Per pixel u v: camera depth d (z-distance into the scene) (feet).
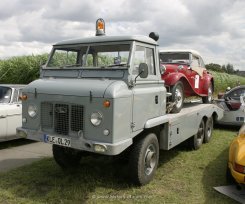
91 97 14.90
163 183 17.75
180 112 22.82
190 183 17.84
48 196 15.51
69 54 18.42
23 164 20.92
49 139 16.16
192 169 20.34
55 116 16.22
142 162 16.65
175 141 20.27
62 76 17.93
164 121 18.66
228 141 28.84
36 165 20.56
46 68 18.76
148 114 17.47
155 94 18.16
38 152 24.12
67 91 15.70
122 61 16.44
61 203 14.87
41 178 18.07
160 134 19.29
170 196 15.97
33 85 17.24
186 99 31.99
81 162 21.29
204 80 30.94
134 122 16.10
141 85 16.89
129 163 16.71
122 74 15.92
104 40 17.25
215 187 17.20
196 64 29.86
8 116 25.09
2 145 26.18
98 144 14.47
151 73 18.39
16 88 27.22
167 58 29.48
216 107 30.42
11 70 55.36
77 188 16.62
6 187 16.66
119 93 14.82
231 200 15.72
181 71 25.59
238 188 16.92
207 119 27.45
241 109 33.86
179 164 21.36
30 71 53.83
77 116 15.47
